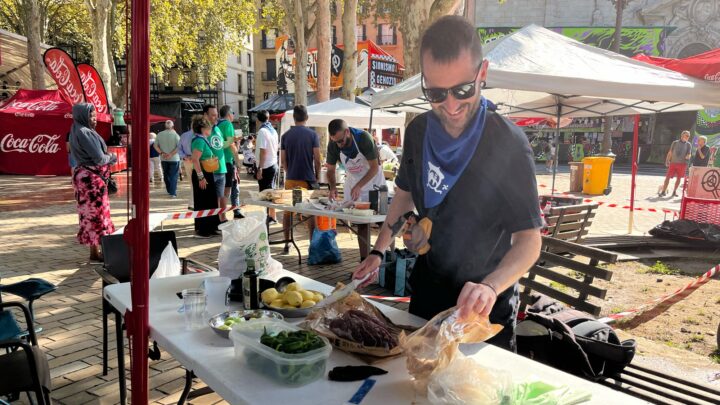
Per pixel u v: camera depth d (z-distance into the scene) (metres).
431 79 1.54
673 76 4.86
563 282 3.08
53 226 8.57
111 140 16.52
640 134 27.83
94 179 5.91
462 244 1.73
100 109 16.14
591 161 13.80
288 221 7.01
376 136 15.23
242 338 1.57
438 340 1.38
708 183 8.16
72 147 5.85
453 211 1.69
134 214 1.61
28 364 2.25
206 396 3.14
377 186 5.86
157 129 23.42
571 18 27.72
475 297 1.43
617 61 5.09
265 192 6.41
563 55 4.99
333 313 1.83
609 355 2.40
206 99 47.91
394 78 15.59
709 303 5.18
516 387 1.31
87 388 3.23
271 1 21.42
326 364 1.54
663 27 26.09
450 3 6.13
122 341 2.85
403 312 2.07
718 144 25.25
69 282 5.42
